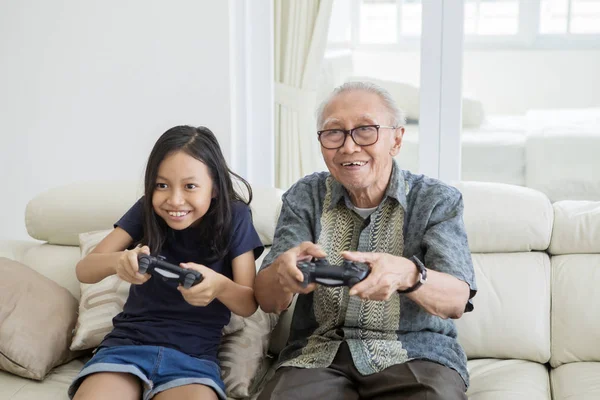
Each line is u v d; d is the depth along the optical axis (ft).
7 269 6.79
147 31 9.11
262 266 6.12
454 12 8.80
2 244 7.99
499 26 8.84
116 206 7.51
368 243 6.07
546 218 7.03
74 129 9.55
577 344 6.72
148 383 5.79
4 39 9.49
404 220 6.02
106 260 6.08
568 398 6.02
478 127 9.09
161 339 6.04
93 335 6.59
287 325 7.09
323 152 5.99
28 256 7.67
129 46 9.18
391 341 5.91
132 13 9.11
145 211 6.19
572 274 6.93
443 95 9.02
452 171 9.17
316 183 6.42
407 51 9.06
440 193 6.00
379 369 5.78
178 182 5.93
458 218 5.94
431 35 8.90
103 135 9.48
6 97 9.65
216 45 8.96
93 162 9.58
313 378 5.75
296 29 9.18
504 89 8.96
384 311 5.98
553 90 8.86
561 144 8.92
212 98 9.11
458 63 8.91
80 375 5.83
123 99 9.33
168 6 8.99
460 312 5.65
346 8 9.11
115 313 6.70
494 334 6.83
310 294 6.31
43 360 6.31
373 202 6.15
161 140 6.04
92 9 9.20
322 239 6.23
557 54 8.79
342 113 5.86
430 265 5.73
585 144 8.86
